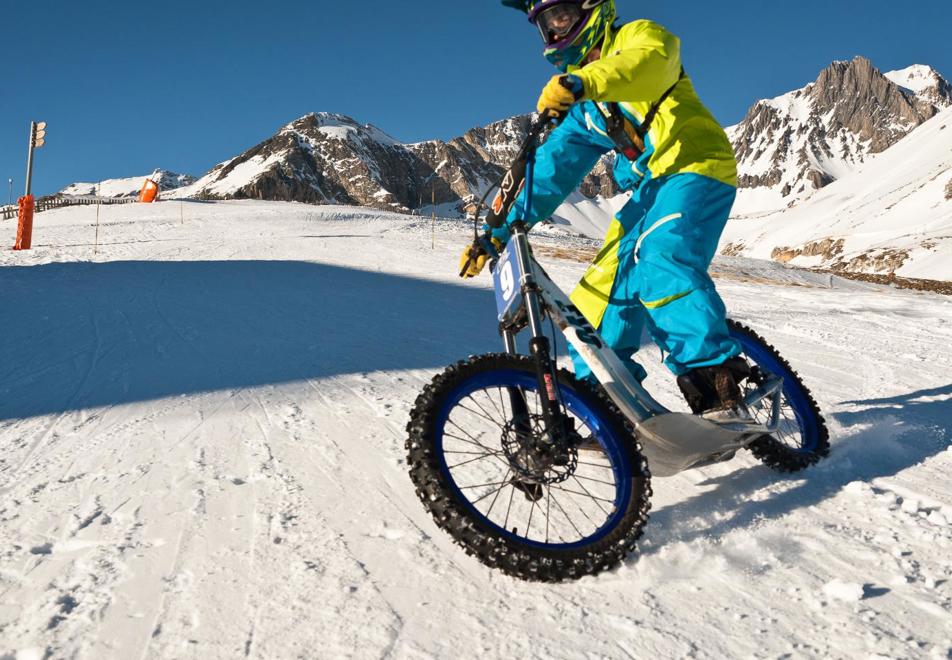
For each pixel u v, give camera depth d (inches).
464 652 57.9
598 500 90.7
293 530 80.6
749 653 57.9
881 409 140.2
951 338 252.7
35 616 62.2
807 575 70.9
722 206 96.3
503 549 68.6
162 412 135.7
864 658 56.7
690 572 72.2
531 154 85.0
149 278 400.5
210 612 63.1
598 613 64.3
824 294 458.0
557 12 92.0
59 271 430.0
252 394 149.4
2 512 85.6
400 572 71.0
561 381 80.5
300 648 58.0
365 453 109.7
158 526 81.6
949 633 59.9
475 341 225.0
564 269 543.5
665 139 96.4
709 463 95.7
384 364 183.8
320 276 440.1
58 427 126.9
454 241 858.1
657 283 94.6
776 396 102.4
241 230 1058.1
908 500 87.6
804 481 98.2
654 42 84.9
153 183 1995.6
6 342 210.2
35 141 685.3
